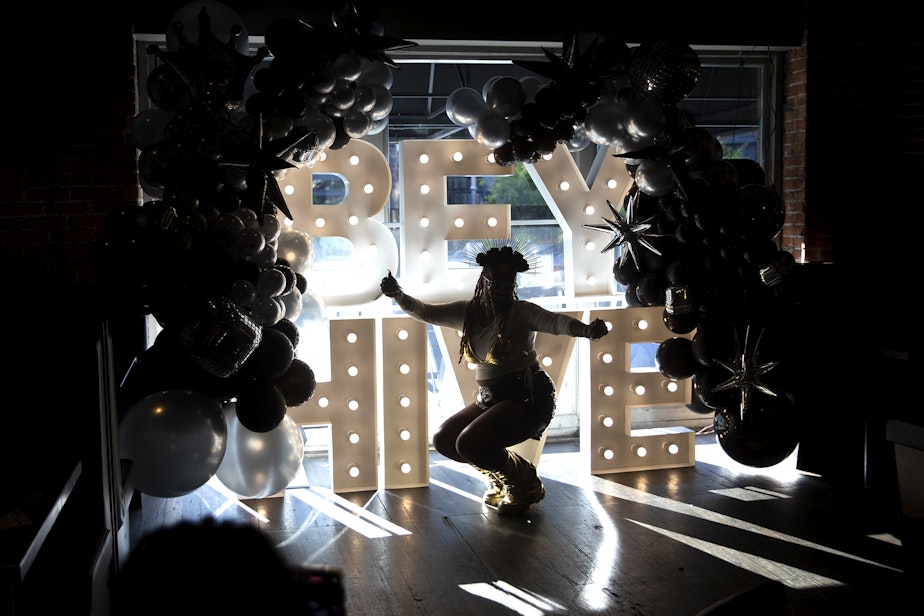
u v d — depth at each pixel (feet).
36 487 9.52
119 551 11.90
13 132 16.22
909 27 19.65
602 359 17.33
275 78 13.60
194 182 12.74
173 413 12.32
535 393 14.67
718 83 19.84
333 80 14.05
